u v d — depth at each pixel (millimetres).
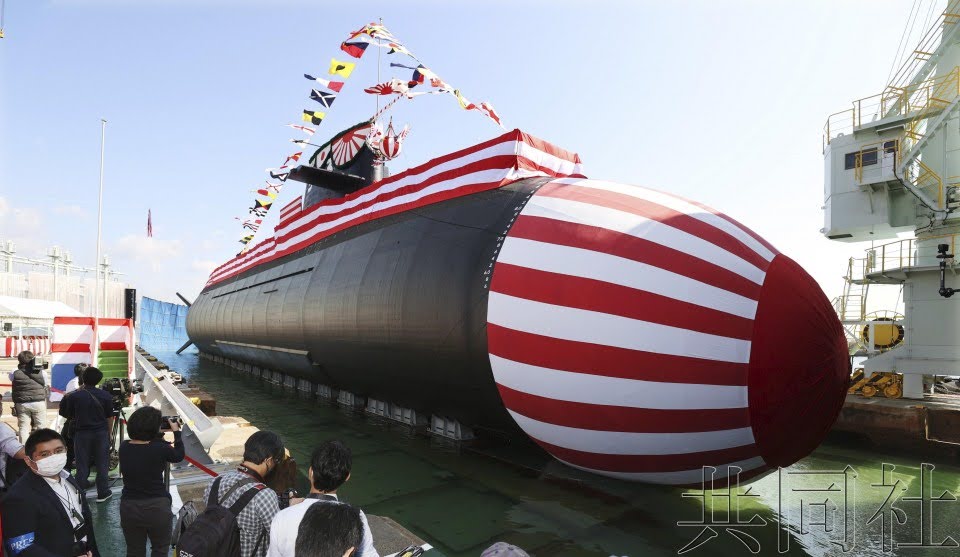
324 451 2682
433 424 9805
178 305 45500
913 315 11828
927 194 12055
